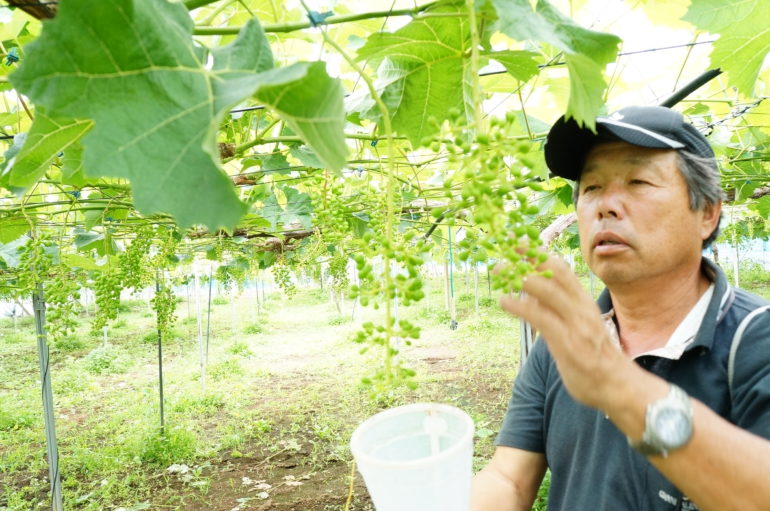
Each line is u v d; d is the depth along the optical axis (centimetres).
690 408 111
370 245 119
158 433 834
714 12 172
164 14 110
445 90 173
